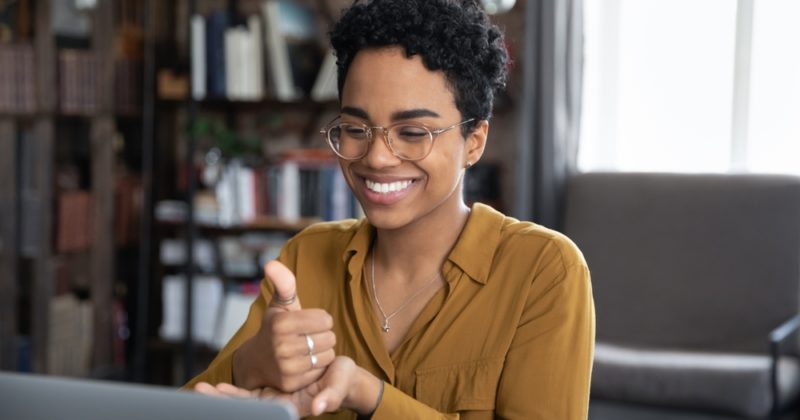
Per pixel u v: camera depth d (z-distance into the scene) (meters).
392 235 1.25
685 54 4.09
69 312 3.89
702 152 4.09
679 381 3.05
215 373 1.14
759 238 3.51
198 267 4.14
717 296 3.51
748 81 3.94
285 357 1.03
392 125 1.14
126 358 4.29
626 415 3.27
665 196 3.67
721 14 4.00
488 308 1.24
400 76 1.12
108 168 4.04
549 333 1.20
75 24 3.92
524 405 1.19
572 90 3.93
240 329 1.36
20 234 3.71
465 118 1.17
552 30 3.84
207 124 4.01
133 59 4.18
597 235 3.71
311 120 4.38
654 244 3.63
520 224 1.30
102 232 4.04
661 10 4.11
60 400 0.76
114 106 4.07
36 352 3.73
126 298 4.31
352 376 1.06
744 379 3.00
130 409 0.74
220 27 4.04
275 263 1.06
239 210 4.03
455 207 1.26
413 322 1.25
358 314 1.27
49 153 3.72
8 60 3.59
